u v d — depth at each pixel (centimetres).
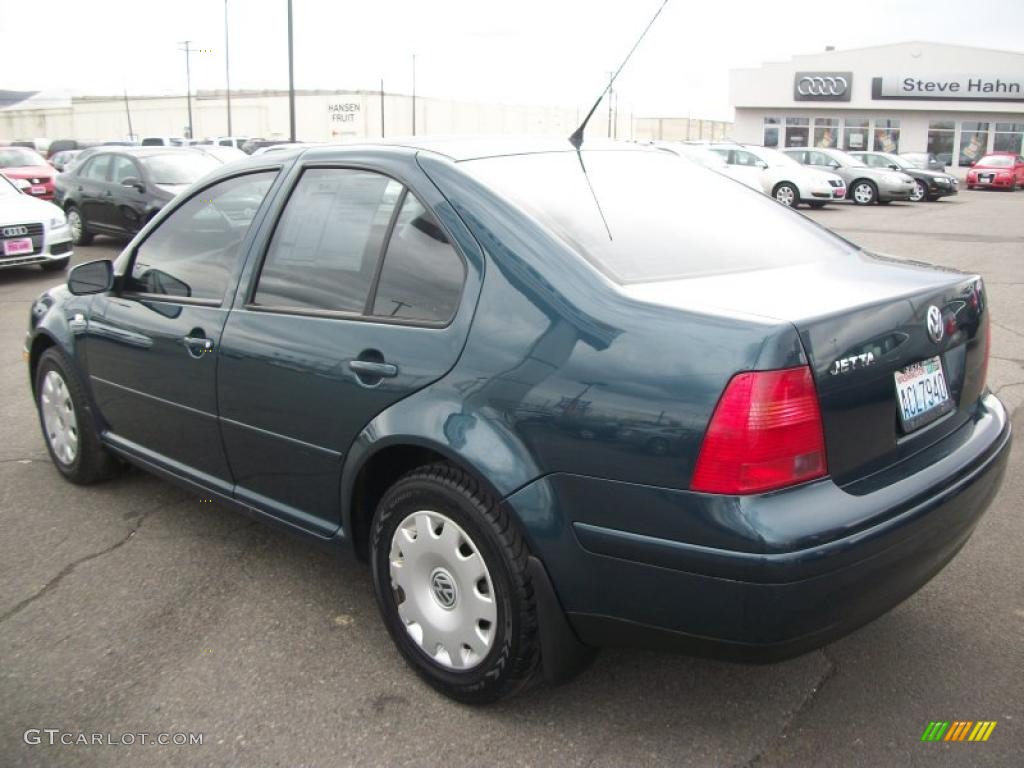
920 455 255
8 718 274
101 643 314
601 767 250
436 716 273
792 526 216
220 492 354
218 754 257
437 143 310
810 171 2362
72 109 7344
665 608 231
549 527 241
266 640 315
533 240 259
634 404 227
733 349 219
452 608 273
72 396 431
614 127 5841
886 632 313
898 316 247
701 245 289
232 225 350
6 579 360
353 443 288
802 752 254
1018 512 408
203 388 344
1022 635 310
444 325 267
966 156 4234
